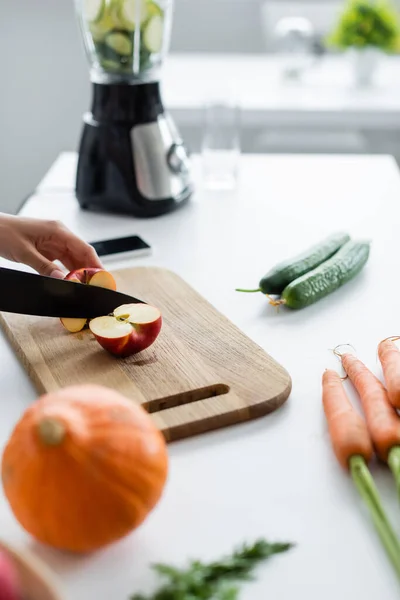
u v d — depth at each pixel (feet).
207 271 3.91
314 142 8.39
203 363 2.87
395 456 2.15
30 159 8.91
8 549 1.58
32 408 1.95
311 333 3.24
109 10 4.23
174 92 7.77
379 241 4.33
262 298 3.60
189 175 4.89
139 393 2.67
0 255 3.53
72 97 8.59
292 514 2.16
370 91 8.18
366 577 1.94
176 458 2.41
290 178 5.54
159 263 4.01
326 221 4.66
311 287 3.43
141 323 2.86
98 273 3.30
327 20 9.16
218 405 2.59
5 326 3.23
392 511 2.16
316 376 2.89
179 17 9.08
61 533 1.88
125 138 4.49
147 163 4.54
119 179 4.58
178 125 8.16
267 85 8.25
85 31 4.45
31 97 8.59
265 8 8.98
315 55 9.30
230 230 4.51
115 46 4.34
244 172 5.69
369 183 5.42
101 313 3.12
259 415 2.61
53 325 3.22
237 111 5.22
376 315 3.41
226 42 9.25
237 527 2.12
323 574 1.95
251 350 2.97
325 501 2.21
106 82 4.47
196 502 2.21
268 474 2.33
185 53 9.30
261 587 1.91
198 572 1.80
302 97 7.82
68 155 6.23
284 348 3.11
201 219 4.70
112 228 4.54
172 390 2.69
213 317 3.27
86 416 1.90
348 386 2.80
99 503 1.85
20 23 8.21
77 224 4.60
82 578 1.95
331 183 5.41
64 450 1.81
